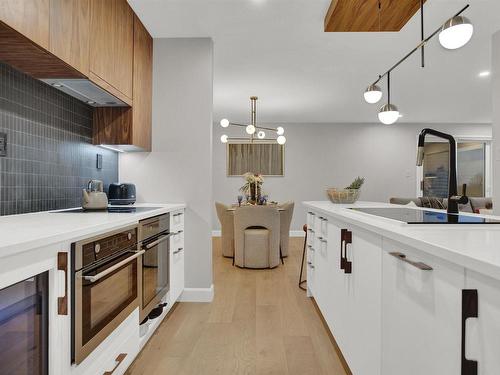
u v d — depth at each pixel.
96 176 2.77
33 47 1.50
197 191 3.12
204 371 1.92
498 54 3.13
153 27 2.94
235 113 6.48
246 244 4.43
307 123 7.49
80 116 2.52
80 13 1.83
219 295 3.31
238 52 3.51
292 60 3.75
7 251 0.88
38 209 2.05
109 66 2.21
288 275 4.11
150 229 2.14
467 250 0.81
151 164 3.13
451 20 1.69
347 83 4.59
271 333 2.43
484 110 6.29
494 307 0.69
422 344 1.00
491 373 0.70
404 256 1.11
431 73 4.21
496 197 3.20
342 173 7.50
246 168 7.48
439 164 7.58
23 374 0.99
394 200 5.80
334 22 2.64
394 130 7.53
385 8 2.46
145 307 2.03
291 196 7.48
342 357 2.02
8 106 1.79
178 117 3.12
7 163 1.79
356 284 1.63
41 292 1.07
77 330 1.22
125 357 1.71
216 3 2.57
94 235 1.37
